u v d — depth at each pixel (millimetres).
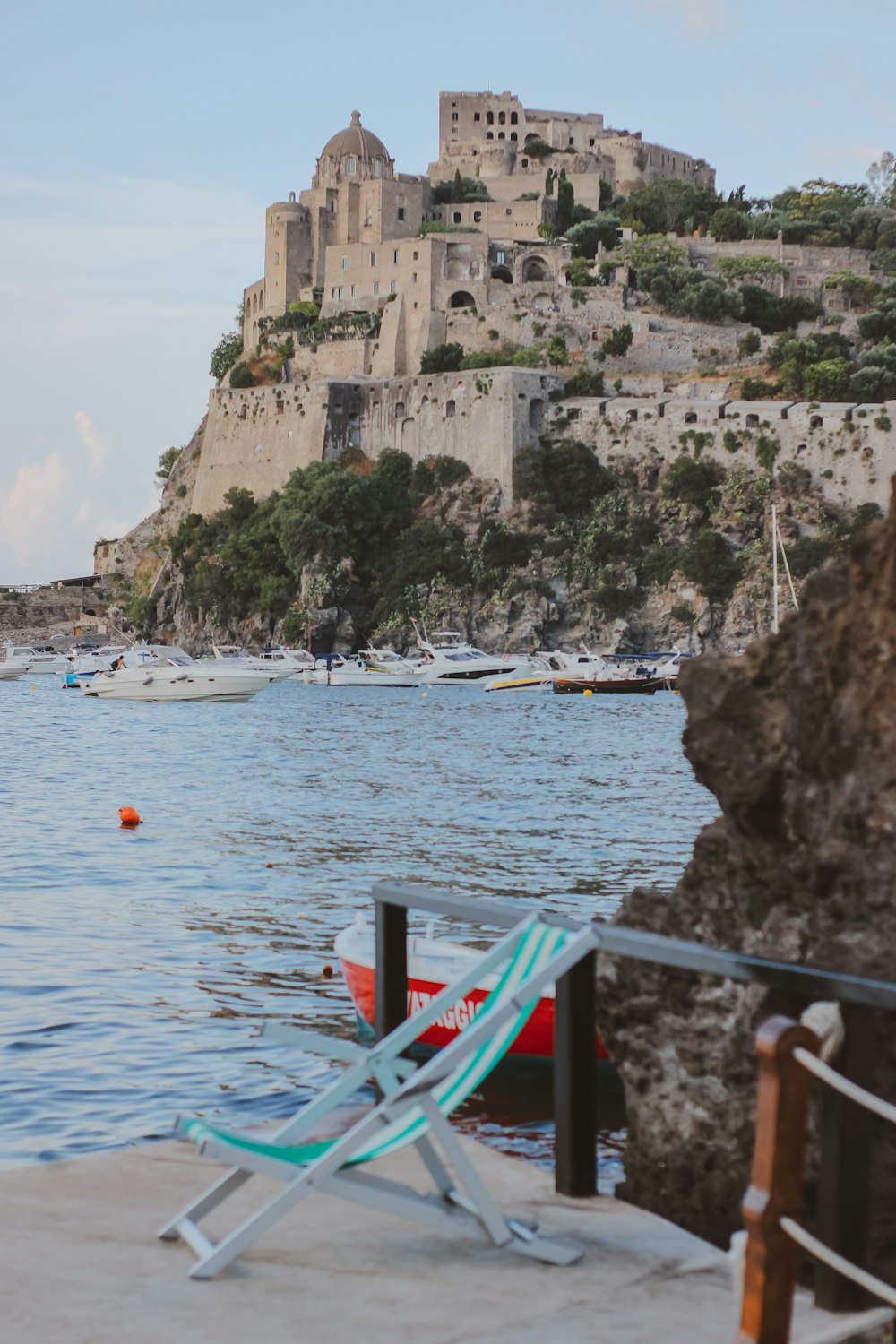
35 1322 7070
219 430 198375
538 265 194750
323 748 71875
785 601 155125
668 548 163875
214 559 191375
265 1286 7500
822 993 6688
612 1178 12812
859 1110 6789
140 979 20609
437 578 166375
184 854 34281
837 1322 6816
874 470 159000
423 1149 8195
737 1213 8289
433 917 25203
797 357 180500
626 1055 8898
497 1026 7305
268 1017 18656
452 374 175375
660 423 167625
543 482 169750
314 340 194250
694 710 8305
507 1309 7215
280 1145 7668
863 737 7438
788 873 8016
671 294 188875
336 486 172250
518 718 98125
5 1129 14352
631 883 30156
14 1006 19016
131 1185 9133
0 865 32500
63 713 104000
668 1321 7090
